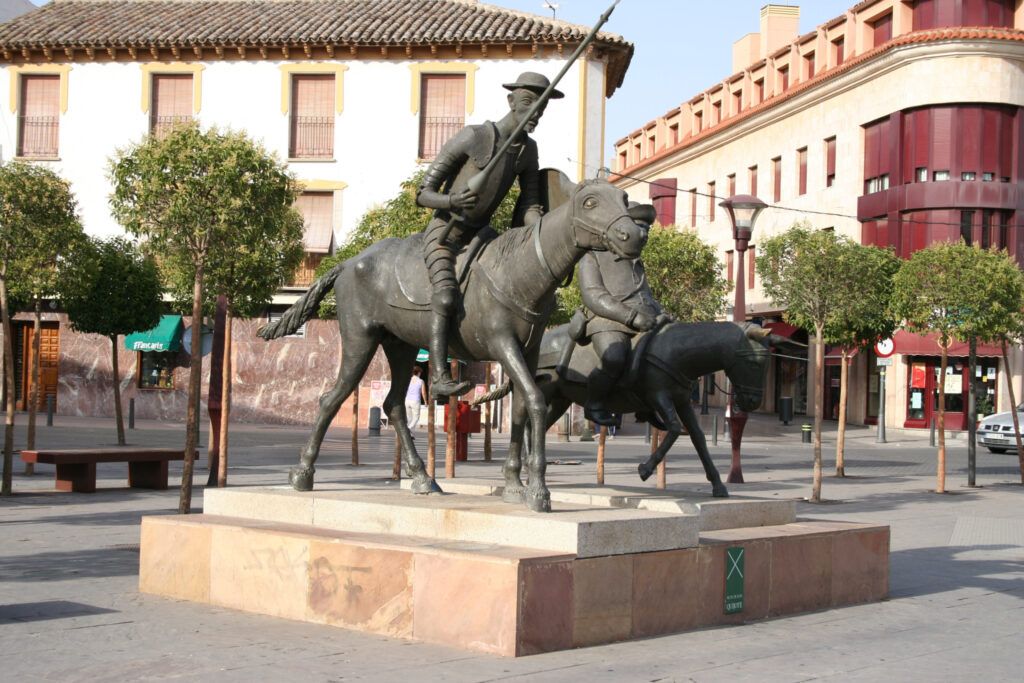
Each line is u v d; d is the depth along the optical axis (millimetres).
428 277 8281
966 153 40125
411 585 7203
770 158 50375
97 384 36406
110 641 7051
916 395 41500
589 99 33562
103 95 35625
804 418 48000
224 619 7816
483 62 34344
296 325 9328
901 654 7367
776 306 20312
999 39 39562
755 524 9273
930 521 15078
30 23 36969
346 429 34312
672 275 24234
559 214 7574
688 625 7844
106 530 12156
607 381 10406
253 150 13172
